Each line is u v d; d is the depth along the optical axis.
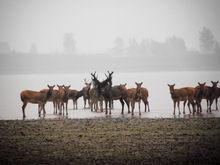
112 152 87.00
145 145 91.75
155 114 141.62
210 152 85.50
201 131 104.62
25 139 99.62
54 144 94.25
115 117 134.12
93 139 98.25
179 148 88.69
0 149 90.44
